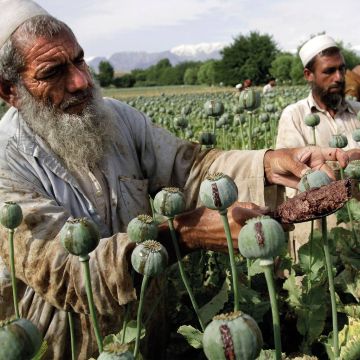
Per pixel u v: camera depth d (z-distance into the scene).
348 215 2.64
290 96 17.94
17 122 2.35
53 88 2.27
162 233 2.01
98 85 2.57
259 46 65.38
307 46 4.46
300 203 1.59
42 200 2.13
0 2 2.32
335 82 4.32
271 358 1.71
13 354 1.17
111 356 1.14
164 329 2.60
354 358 1.97
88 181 2.38
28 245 1.98
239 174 2.55
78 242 1.57
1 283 2.24
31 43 2.21
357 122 4.49
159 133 2.73
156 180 2.72
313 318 2.32
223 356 1.15
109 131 2.46
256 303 2.52
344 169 2.41
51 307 2.23
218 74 67.94
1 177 2.19
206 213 1.97
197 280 2.94
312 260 2.46
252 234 1.37
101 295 1.92
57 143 2.30
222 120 5.54
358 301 2.43
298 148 2.47
